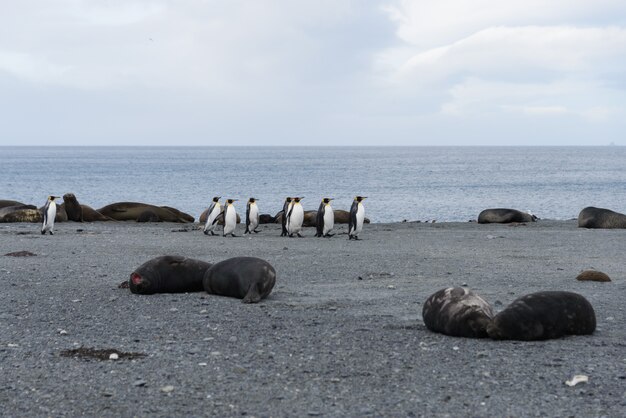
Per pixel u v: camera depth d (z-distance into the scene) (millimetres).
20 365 8945
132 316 12180
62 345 10031
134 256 20984
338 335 10633
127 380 8312
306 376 8484
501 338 10258
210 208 29172
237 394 7805
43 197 66750
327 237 28422
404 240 26828
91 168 154625
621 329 11180
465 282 16297
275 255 21422
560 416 7109
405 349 9773
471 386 8086
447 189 79312
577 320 10562
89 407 7379
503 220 37656
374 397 7699
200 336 10625
